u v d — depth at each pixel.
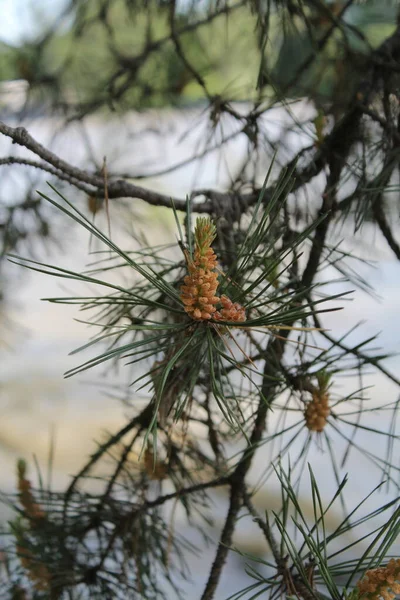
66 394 1.76
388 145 0.82
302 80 0.92
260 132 0.86
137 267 0.61
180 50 0.93
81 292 1.27
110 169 1.22
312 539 0.62
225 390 0.81
